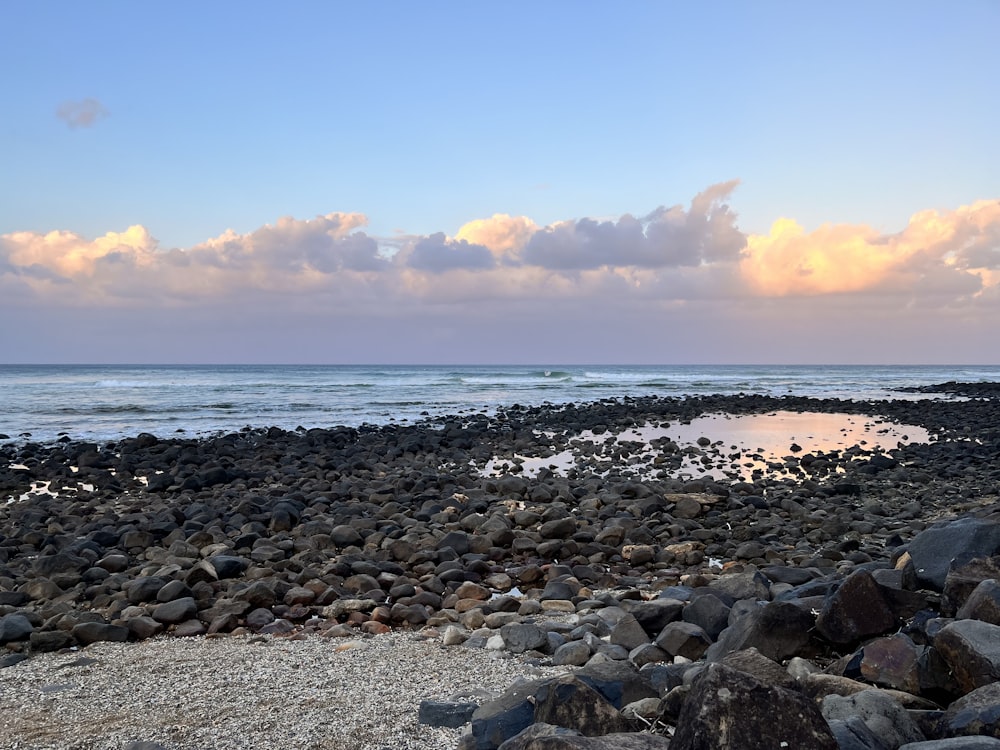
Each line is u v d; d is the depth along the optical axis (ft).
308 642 24.49
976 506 49.70
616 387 222.89
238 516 43.98
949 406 143.74
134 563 36.32
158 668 21.56
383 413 130.11
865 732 13.12
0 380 223.51
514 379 266.57
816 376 354.74
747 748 11.77
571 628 24.68
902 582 21.63
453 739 16.37
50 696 19.39
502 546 38.75
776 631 19.17
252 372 346.95
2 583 31.91
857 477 62.28
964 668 15.26
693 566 36.04
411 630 26.40
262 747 16.05
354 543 39.34
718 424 114.01
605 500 50.42
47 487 60.54
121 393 170.71
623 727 14.92
